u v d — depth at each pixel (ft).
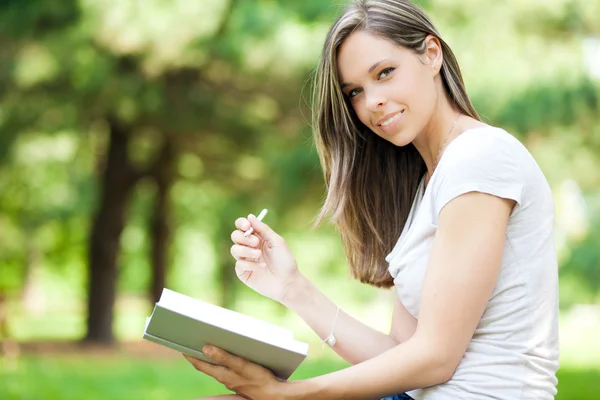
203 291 150.71
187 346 9.77
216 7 48.14
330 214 12.05
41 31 52.08
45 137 68.18
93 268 71.15
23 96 55.83
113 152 68.18
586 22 45.37
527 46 44.50
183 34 48.55
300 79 50.31
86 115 59.82
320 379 9.62
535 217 9.87
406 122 10.46
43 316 132.77
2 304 71.41
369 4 10.55
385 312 120.78
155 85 53.36
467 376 9.65
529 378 9.65
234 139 62.54
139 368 53.62
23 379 47.11
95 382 45.85
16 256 117.80
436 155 10.87
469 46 44.21
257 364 9.69
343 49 10.57
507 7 44.86
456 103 10.81
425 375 9.52
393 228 11.86
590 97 43.32
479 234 9.56
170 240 80.69
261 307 124.88
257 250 11.16
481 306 9.56
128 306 153.17
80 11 50.52
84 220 103.04
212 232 107.24
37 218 99.40
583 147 46.98
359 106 10.78
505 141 9.87
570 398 38.93
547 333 9.88
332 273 116.88
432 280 9.62
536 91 42.93
